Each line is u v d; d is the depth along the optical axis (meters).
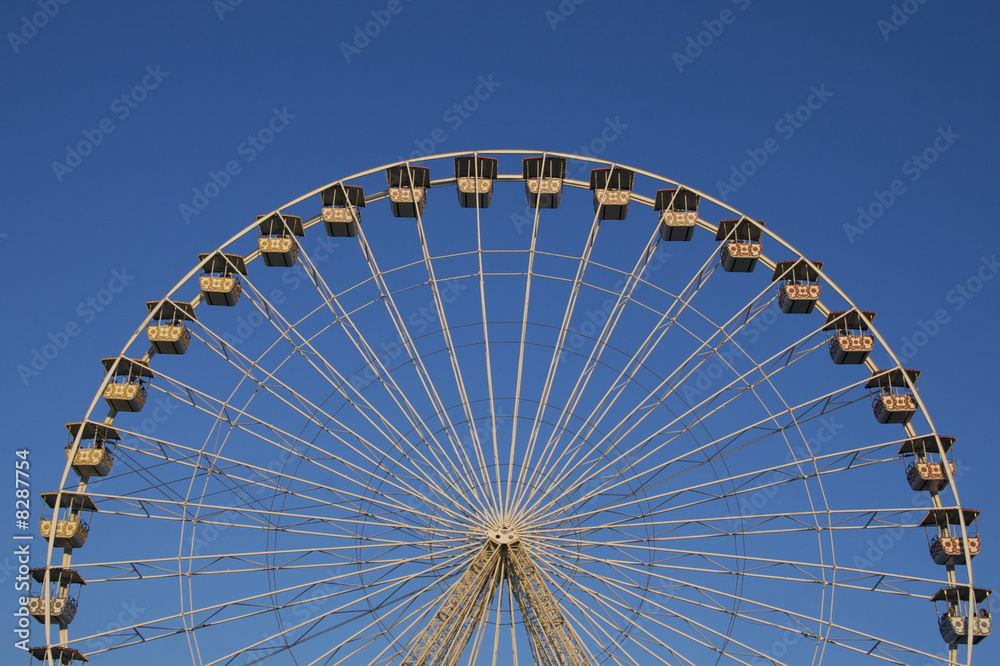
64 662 40.16
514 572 42.16
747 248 46.53
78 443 42.75
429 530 41.91
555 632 40.44
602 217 47.72
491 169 48.44
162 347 46.16
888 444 42.19
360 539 41.81
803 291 45.78
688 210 47.66
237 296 47.62
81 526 42.84
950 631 42.34
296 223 47.50
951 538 42.41
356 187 47.81
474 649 40.59
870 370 46.56
